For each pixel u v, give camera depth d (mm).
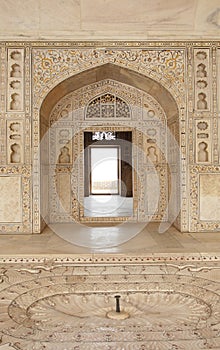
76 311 2539
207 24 5012
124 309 2578
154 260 3703
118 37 5090
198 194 5086
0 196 5016
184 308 2576
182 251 3900
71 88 5625
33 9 4801
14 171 5023
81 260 3715
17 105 5070
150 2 4754
